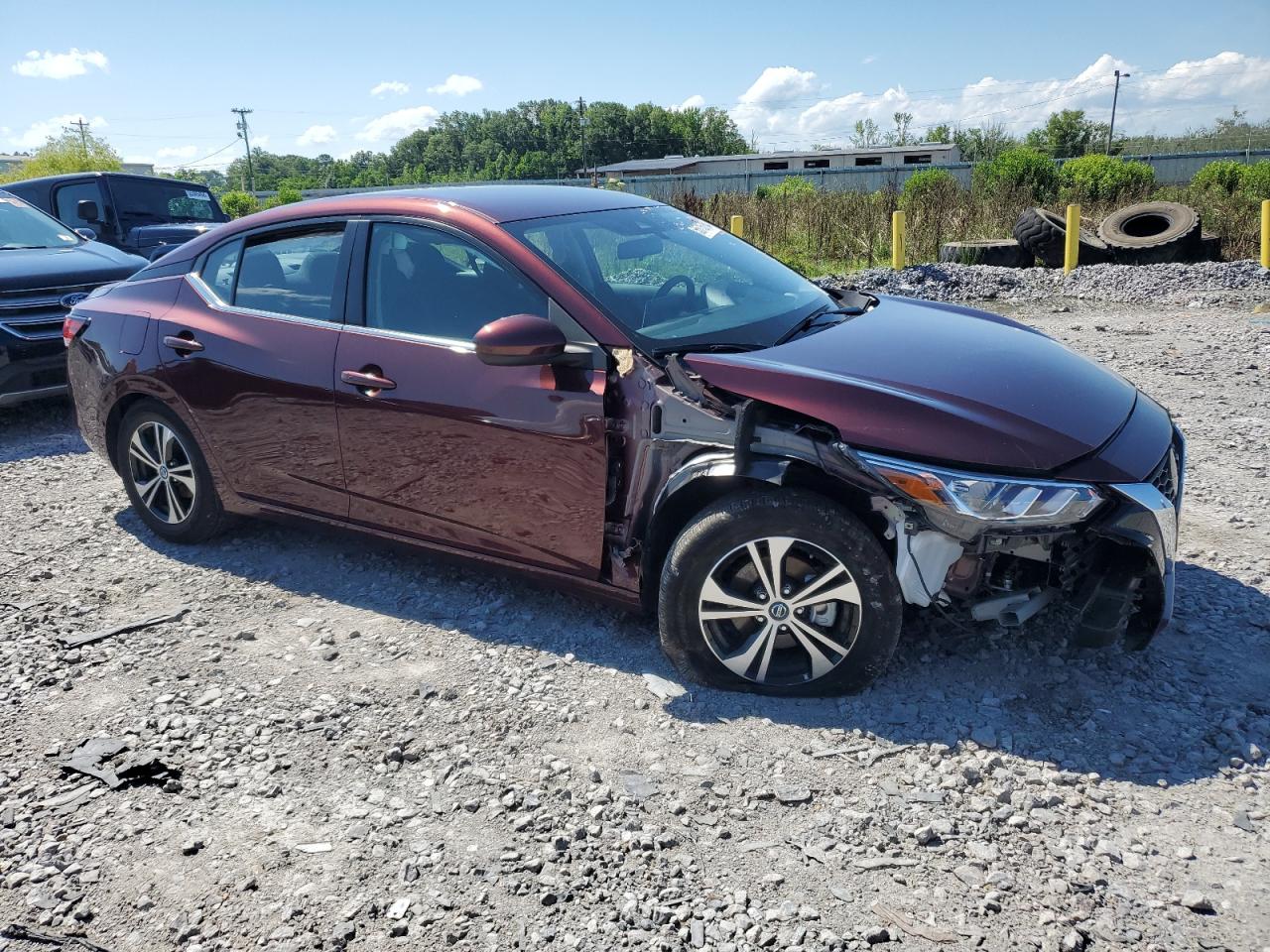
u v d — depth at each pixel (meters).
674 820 2.69
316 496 4.15
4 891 2.52
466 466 3.64
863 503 3.17
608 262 3.73
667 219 4.36
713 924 2.32
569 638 3.72
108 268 7.64
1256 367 7.61
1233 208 16.70
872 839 2.59
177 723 3.25
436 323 3.74
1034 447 2.95
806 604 3.14
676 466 3.25
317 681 3.49
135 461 4.79
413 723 3.21
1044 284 13.02
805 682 3.21
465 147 167.00
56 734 3.22
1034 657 3.40
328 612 4.04
